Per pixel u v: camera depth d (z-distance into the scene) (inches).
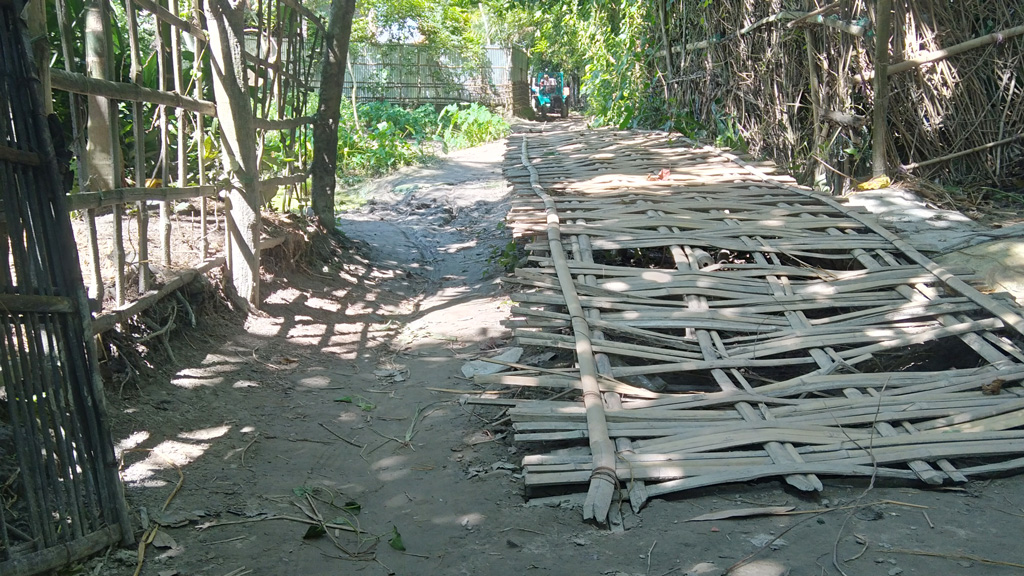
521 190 268.8
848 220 219.9
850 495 120.5
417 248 362.3
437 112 964.0
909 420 136.6
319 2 682.2
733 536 110.1
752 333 167.0
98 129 181.2
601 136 420.2
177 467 136.1
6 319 101.0
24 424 102.7
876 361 162.9
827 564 102.2
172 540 114.0
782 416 138.8
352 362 202.4
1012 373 145.4
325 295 255.9
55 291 106.6
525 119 1101.1
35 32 125.9
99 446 110.1
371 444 152.8
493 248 333.4
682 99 450.9
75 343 107.8
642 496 119.3
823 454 127.3
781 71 328.5
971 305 167.6
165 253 192.4
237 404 165.5
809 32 300.2
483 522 119.6
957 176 279.7
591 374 148.3
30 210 104.1
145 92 174.7
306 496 130.0
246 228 218.7
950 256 197.3
